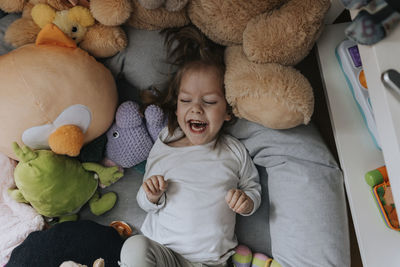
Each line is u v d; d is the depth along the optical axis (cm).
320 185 84
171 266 85
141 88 95
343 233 83
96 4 77
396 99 53
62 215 91
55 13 78
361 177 77
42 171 80
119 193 98
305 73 106
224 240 87
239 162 93
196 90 86
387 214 73
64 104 75
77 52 79
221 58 88
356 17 54
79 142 79
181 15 85
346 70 80
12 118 73
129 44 89
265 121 77
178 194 88
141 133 92
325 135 106
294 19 70
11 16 87
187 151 93
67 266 76
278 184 88
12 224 87
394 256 72
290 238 85
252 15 75
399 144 52
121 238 89
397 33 54
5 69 73
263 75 72
